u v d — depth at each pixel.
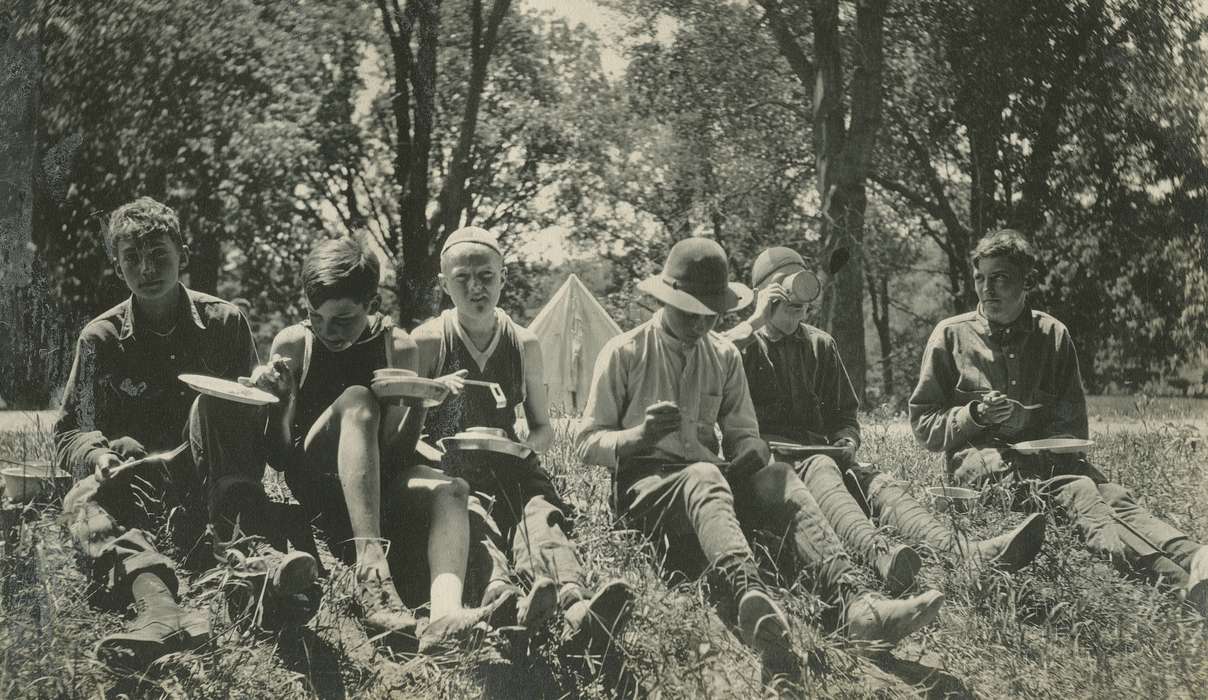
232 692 2.98
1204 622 3.86
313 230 6.32
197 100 5.93
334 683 3.10
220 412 3.43
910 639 3.71
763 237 8.88
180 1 5.80
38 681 2.96
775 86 8.43
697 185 8.15
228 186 6.19
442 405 3.93
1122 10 8.52
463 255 3.92
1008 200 9.62
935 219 10.35
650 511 3.69
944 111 9.28
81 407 3.78
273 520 3.44
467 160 5.99
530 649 3.22
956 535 3.88
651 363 3.96
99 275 4.59
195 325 3.86
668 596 3.43
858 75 8.48
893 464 5.71
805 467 3.96
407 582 3.43
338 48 5.99
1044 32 8.63
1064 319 9.54
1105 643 3.75
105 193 5.01
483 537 3.45
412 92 5.86
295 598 3.23
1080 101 8.89
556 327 8.95
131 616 3.27
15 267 4.52
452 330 3.96
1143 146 8.98
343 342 3.58
